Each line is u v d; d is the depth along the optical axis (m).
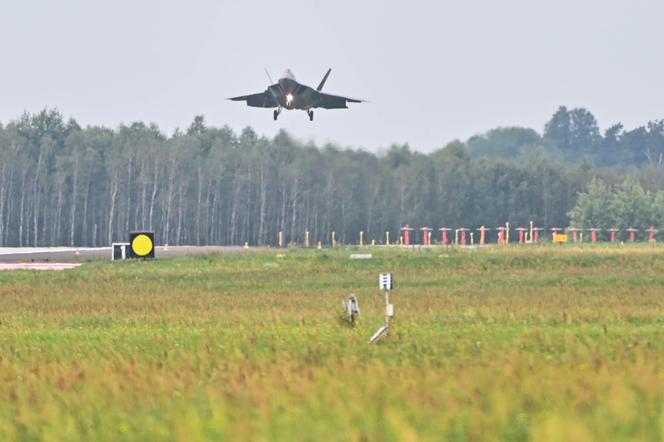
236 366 104.12
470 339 125.19
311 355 112.19
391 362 107.31
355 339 125.50
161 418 83.25
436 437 74.12
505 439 74.06
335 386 88.12
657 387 84.56
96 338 137.00
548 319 146.62
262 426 77.19
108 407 87.75
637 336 126.25
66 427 81.62
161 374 100.62
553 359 105.75
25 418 83.56
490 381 89.44
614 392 81.12
